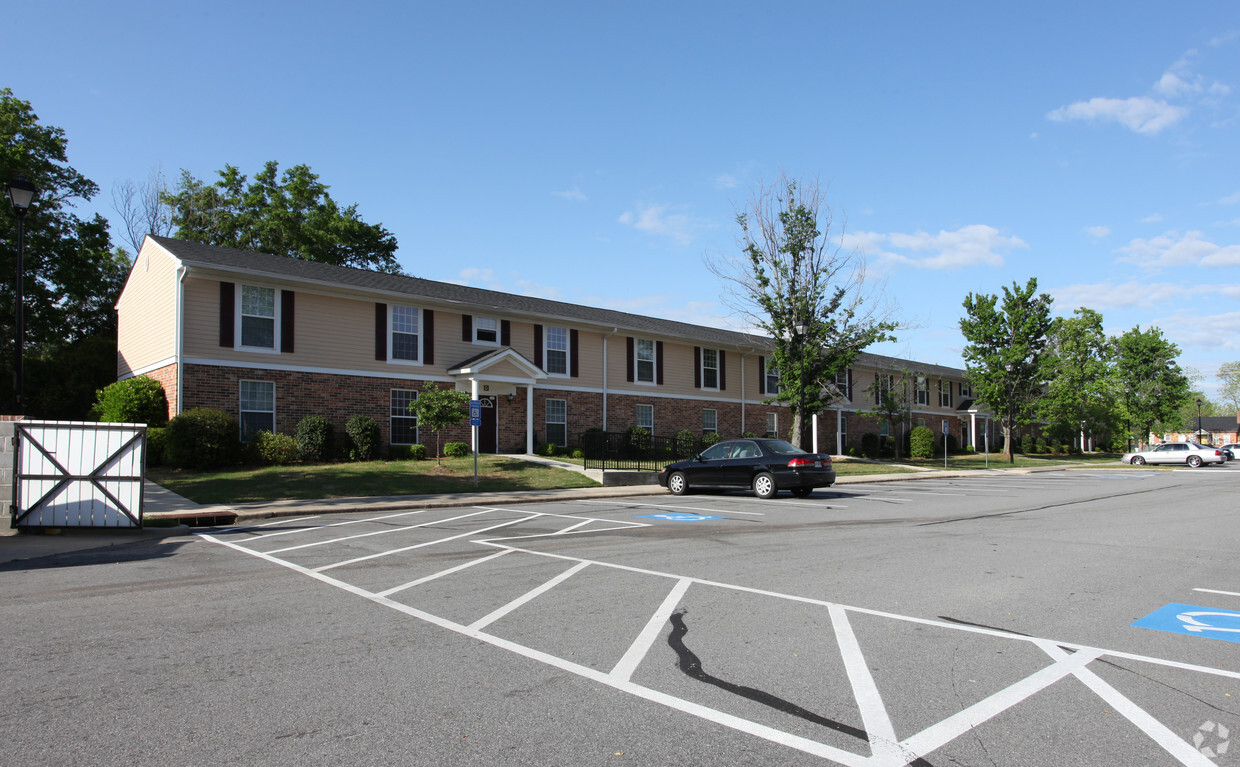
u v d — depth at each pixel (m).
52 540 10.62
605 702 4.32
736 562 8.79
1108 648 5.40
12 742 3.71
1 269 28.95
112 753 3.59
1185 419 93.69
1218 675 4.81
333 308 22.59
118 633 5.68
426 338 24.62
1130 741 3.79
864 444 41.91
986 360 44.97
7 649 5.25
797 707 4.26
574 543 10.33
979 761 3.57
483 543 10.33
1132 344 61.28
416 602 6.74
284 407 21.41
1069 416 51.88
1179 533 11.71
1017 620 6.17
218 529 11.91
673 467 19.53
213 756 3.57
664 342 32.12
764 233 29.92
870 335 28.98
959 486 23.55
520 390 26.95
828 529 11.91
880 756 3.62
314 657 5.12
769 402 30.89
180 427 18.53
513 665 4.98
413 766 3.47
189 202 41.88
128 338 24.81
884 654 5.24
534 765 3.49
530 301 29.89
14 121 29.05
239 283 20.78
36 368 27.83
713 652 5.28
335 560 8.93
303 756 3.57
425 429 24.28
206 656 5.12
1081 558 9.20
